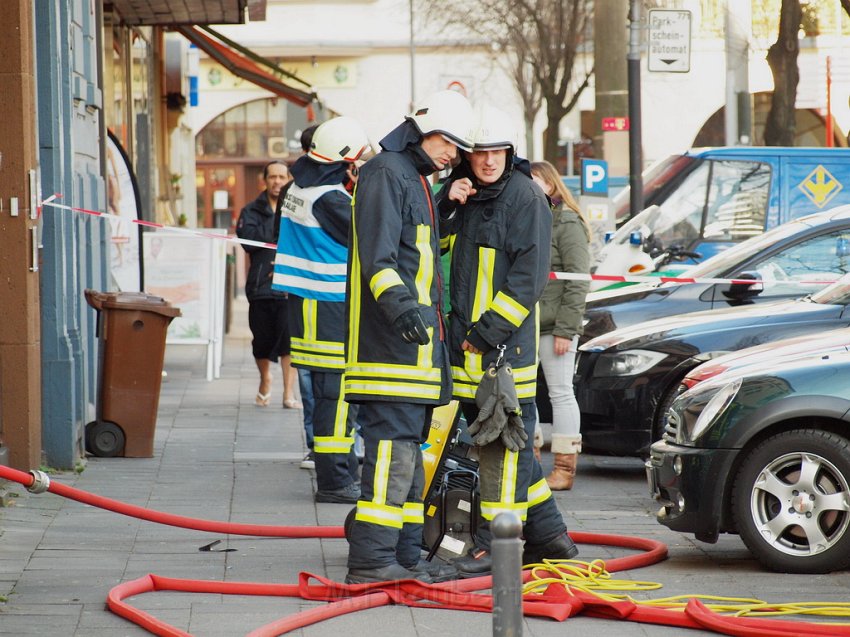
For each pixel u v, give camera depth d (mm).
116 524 14023
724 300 19344
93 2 20812
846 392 12133
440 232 11953
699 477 12438
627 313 19359
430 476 12047
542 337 16469
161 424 22125
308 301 15328
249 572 12070
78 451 17875
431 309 11133
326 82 78875
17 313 15727
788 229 20000
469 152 11516
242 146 80812
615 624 10453
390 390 11016
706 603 11016
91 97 20500
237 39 78250
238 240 21672
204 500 15539
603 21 33000
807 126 60594
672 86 70562
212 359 29062
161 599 11078
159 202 42250
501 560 6992
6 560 12328
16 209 15602
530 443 11781
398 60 78438
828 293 17453
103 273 21891
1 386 15742
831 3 58312
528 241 11445
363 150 15430
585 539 13500
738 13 45531
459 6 62219
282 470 17750
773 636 9828
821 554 12062
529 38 58750
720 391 12500
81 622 10336
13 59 15539
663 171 28328
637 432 17531
